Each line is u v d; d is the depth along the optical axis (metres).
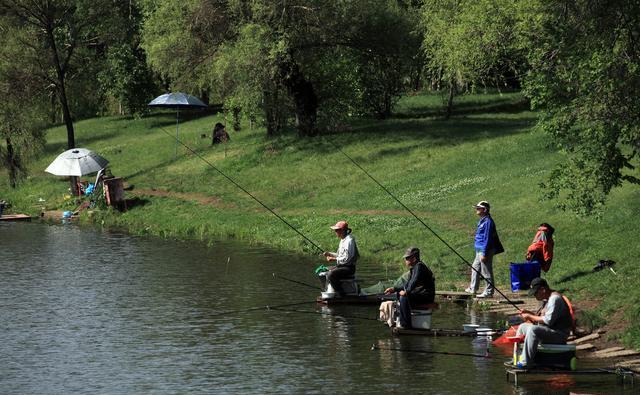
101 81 96.69
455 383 18.73
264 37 59.16
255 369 20.19
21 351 22.25
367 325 24.61
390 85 77.94
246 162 61.38
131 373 20.08
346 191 51.97
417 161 54.56
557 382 18.67
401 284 24.73
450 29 55.00
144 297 29.33
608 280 26.31
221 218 50.41
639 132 24.44
